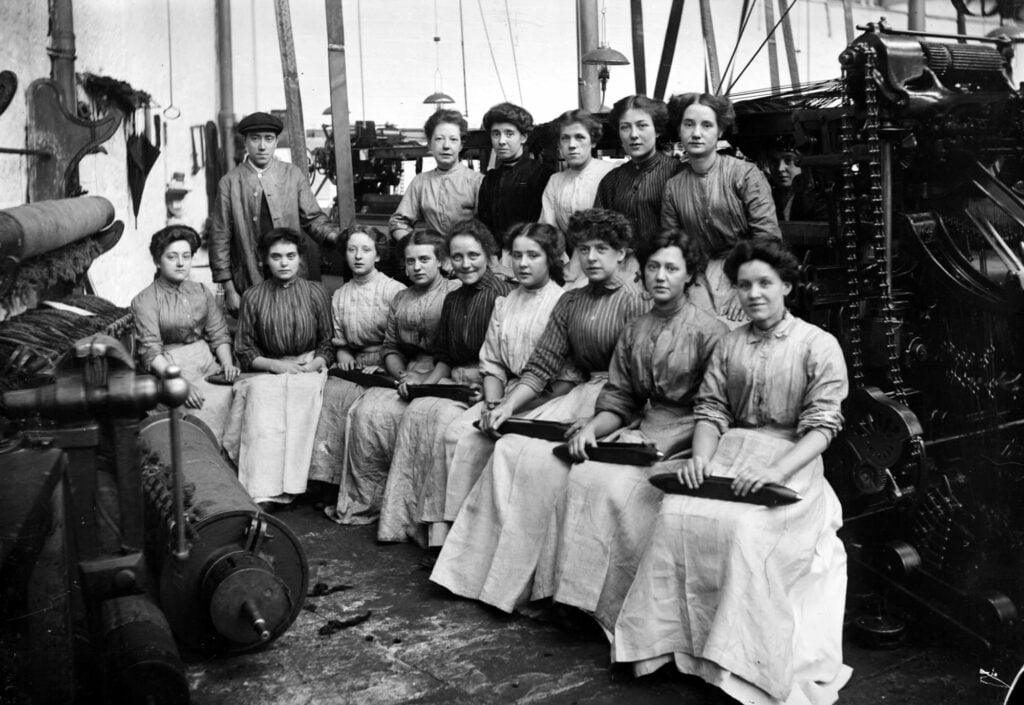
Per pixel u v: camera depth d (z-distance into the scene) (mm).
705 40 10086
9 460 2617
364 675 3707
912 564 3793
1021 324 4125
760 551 3375
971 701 3336
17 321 3861
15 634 2562
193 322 5859
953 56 4137
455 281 5633
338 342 6023
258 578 3570
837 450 4031
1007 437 4203
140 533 2830
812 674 3404
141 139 7754
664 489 3676
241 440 5684
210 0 9766
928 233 4098
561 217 5426
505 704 3461
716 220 4633
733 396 3805
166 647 3018
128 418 2771
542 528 4223
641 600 3582
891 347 3891
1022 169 4363
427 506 4926
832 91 5016
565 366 4676
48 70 5613
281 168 6625
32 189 5312
